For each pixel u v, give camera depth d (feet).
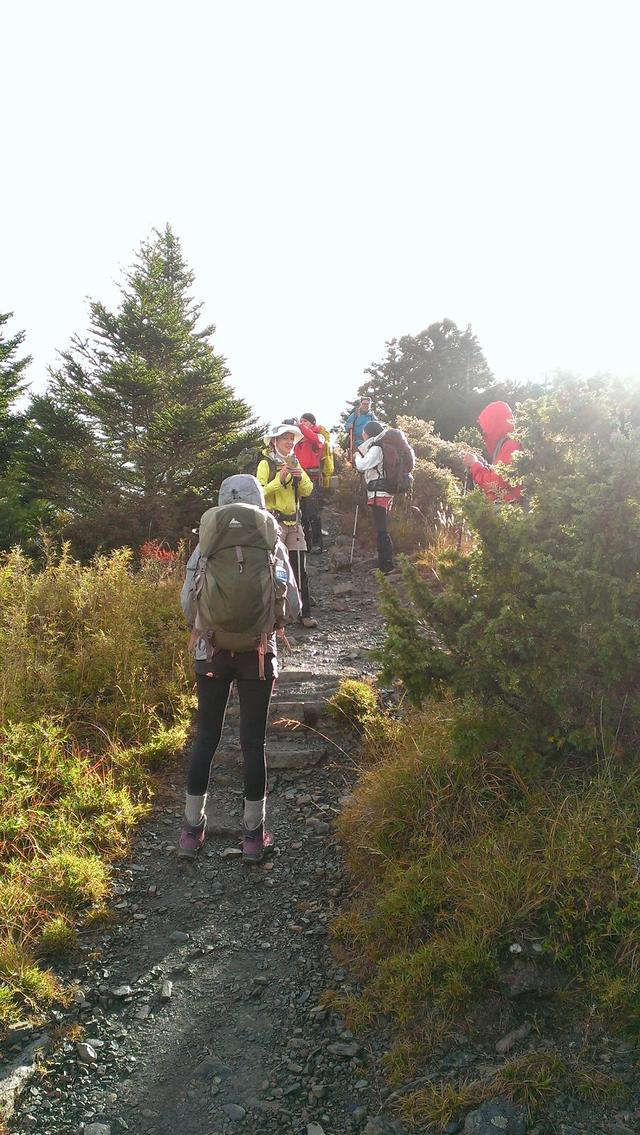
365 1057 8.39
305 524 33.24
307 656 21.39
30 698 15.64
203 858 12.42
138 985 9.64
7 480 52.31
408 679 11.10
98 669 16.93
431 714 13.66
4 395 58.34
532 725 10.59
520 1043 8.02
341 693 16.57
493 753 11.26
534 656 10.10
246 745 12.03
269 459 22.99
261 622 11.28
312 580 31.07
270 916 11.02
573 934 8.71
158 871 12.10
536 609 10.20
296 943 10.39
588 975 8.40
